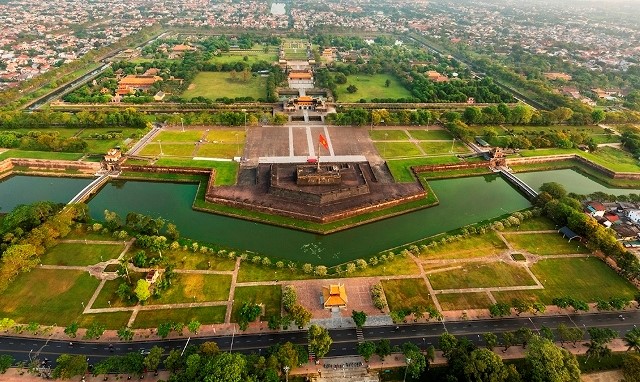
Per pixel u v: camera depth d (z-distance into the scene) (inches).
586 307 7076.8
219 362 5551.2
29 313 6855.3
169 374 5964.6
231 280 7741.1
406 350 6122.1
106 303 7121.1
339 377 6043.3
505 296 7608.3
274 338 6624.0
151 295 7234.3
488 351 5866.1
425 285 7780.5
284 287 7613.2
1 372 5821.9
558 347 6156.5
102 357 6190.9
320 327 6451.8
